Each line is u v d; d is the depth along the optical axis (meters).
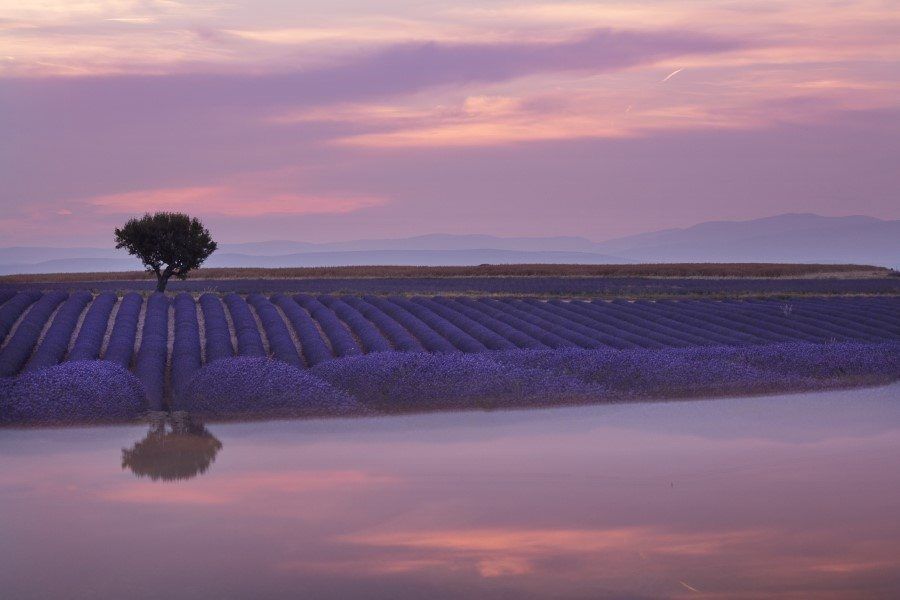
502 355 35.25
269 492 18.31
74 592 12.61
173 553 14.30
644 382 32.69
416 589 12.60
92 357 37.19
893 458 21.30
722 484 18.81
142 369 34.94
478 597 12.27
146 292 70.50
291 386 29.36
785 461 21.03
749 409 28.83
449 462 21.20
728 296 73.50
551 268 129.38
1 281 110.44
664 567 13.45
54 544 14.82
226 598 12.30
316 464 21.03
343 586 12.75
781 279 107.31
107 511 16.91
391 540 14.98
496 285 88.62
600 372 33.25
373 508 17.05
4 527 15.84
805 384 33.91
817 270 128.88
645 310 58.47
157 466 20.81
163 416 28.05
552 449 22.64
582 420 26.98
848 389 33.06
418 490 18.48
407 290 78.56
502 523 15.95
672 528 15.55
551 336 43.81
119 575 13.29
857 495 17.78
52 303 54.84
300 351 42.22
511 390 31.03
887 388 33.31
